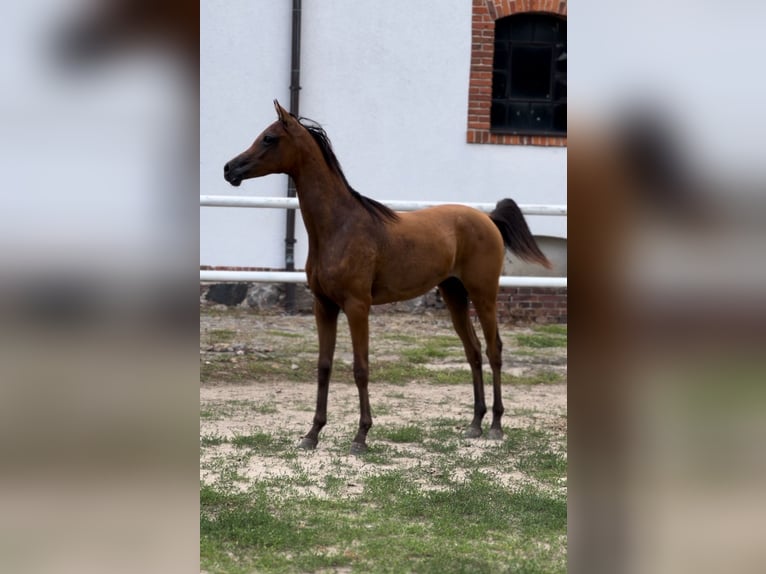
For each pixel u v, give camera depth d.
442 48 9.34
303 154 5.07
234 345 7.75
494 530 3.76
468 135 9.43
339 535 3.61
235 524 3.68
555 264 9.68
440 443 5.33
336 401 6.44
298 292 9.39
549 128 9.72
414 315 9.55
